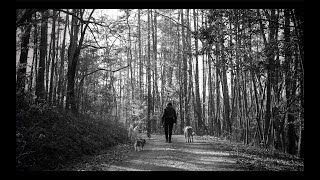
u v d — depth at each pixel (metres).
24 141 7.93
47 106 12.17
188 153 11.41
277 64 12.30
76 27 16.98
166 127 15.93
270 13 11.92
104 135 14.59
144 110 25.12
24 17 8.02
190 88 29.88
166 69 34.00
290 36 11.06
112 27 13.42
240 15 10.83
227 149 12.70
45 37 14.56
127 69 32.31
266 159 10.36
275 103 13.55
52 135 9.77
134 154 11.36
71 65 17.03
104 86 23.89
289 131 14.12
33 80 14.91
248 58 12.18
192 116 33.25
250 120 18.50
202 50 12.27
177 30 30.03
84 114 17.94
